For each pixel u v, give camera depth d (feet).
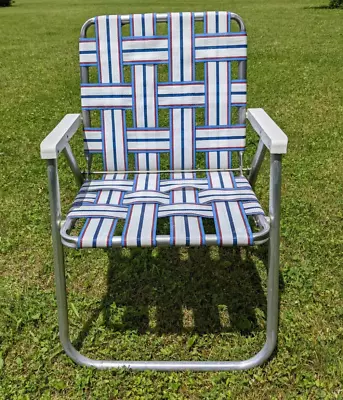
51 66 23.98
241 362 5.75
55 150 5.09
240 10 49.93
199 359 5.99
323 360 5.79
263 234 5.02
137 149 6.72
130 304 6.97
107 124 6.66
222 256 7.98
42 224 9.09
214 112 6.61
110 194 6.07
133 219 5.39
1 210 9.59
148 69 6.52
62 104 17.04
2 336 6.35
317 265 7.68
